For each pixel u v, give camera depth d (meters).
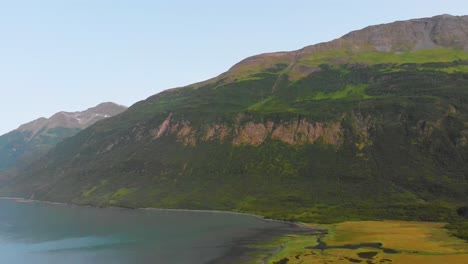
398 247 115.38
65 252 128.25
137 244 138.12
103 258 118.50
